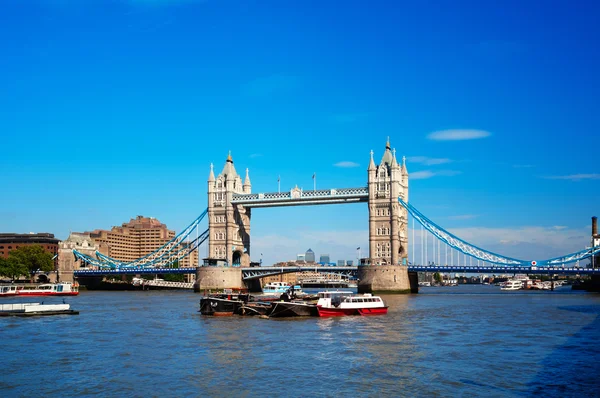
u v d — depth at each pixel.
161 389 52.44
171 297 191.38
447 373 58.03
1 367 61.06
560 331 87.19
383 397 50.00
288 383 54.31
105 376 57.09
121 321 100.75
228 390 52.12
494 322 99.31
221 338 79.44
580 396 50.28
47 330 88.38
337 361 63.53
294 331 86.38
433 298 182.12
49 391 52.06
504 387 52.97
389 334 83.38
